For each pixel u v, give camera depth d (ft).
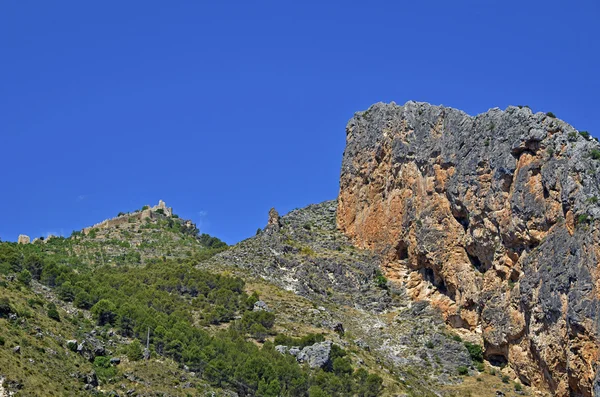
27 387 267.39
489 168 415.03
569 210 364.17
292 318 425.28
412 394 359.66
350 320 442.09
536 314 367.04
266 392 328.29
